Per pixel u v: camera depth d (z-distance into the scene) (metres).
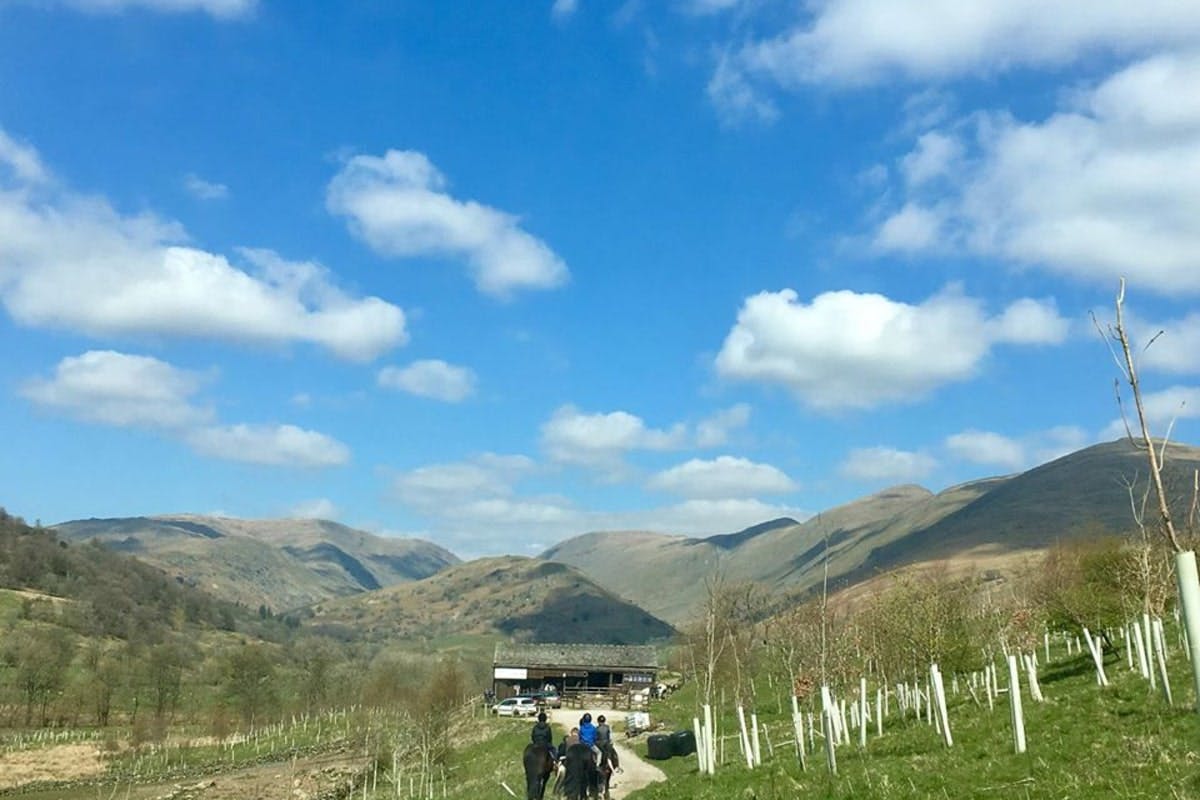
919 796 20.45
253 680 139.25
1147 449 8.38
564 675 137.38
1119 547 40.97
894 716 43.12
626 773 48.03
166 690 137.88
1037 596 47.69
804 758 31.73
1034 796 18.55
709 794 28.98
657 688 119.12
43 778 92.62
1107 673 35.00
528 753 34.62
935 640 36.88
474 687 144.12
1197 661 7.30
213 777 90.19
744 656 46.94
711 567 49.22
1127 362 8.68
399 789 68.25
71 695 141.62
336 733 122.94
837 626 41.12
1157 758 18.98
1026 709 28.98
